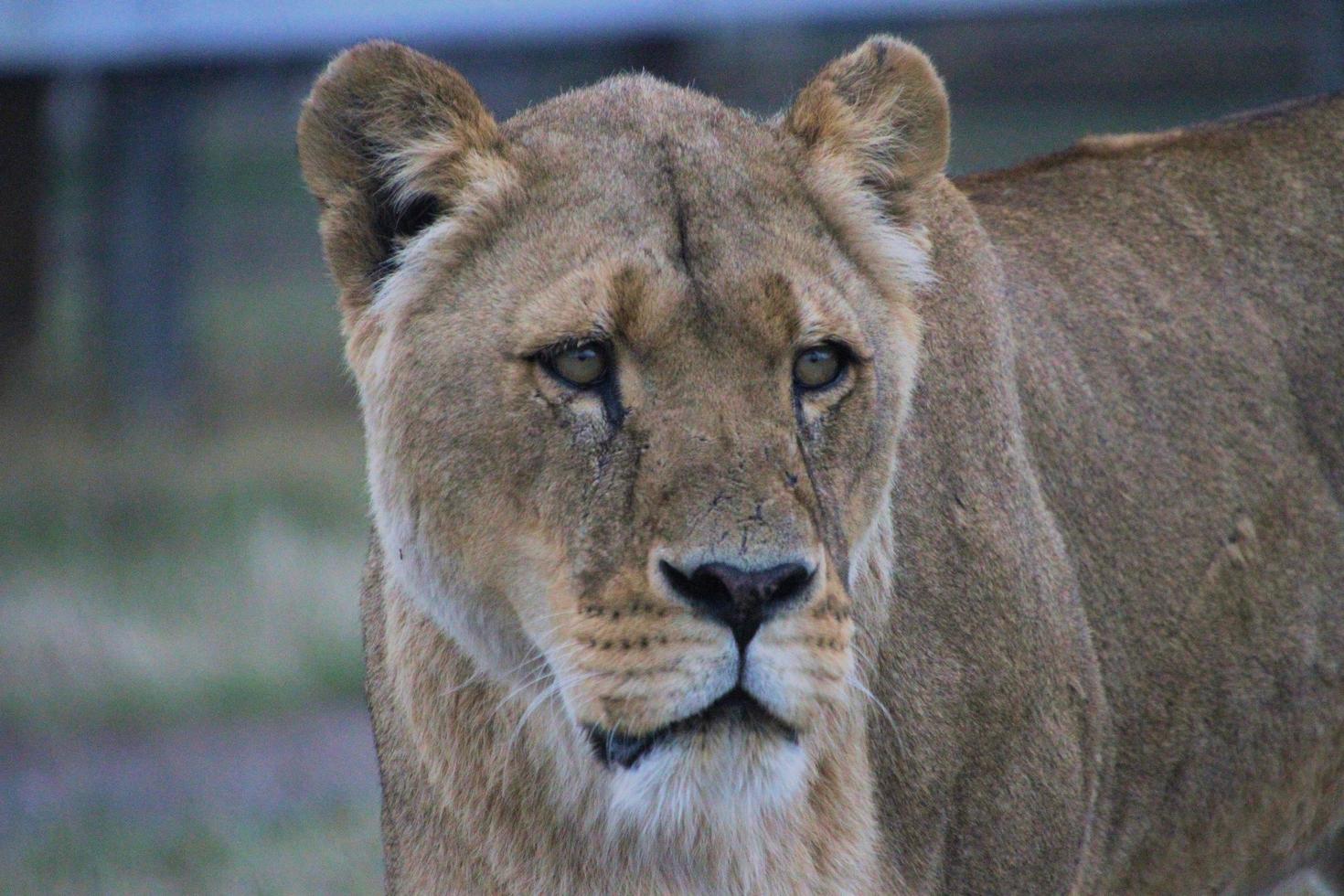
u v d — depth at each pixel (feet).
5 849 45.09
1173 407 26.86
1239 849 27.68
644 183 21.38
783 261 21.02
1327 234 28.37
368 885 40.09
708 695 19.67
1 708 59.47
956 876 23.99
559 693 21.42
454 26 101.30
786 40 114.73
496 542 21.07
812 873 22.08
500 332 20.93
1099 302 27.14
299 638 64.49
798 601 19.86
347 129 22.20
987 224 27.40
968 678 23.67
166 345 112.27
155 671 61.93
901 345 22.77
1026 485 24.94
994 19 98.07
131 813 48.78
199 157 179.01
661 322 20.26
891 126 23.56
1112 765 25.81
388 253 22.52
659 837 21.54
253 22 103.30
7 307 121.39
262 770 53.62
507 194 21.62
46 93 121.29
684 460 19.90
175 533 79.66
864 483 21.83
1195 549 26.48
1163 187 28.60
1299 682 27.30
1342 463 27.89
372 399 22.18
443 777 22.61
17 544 78.64
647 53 107.86
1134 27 120.88
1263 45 116.26
